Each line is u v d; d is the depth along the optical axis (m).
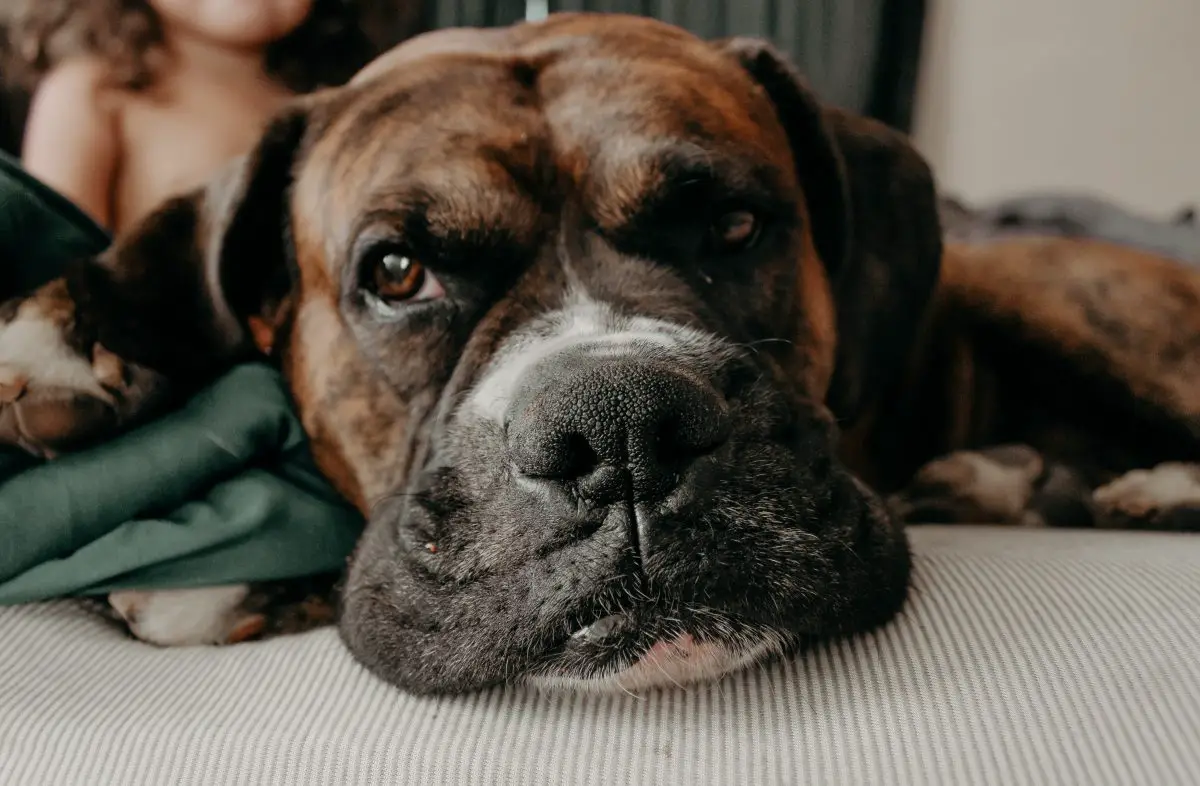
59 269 0.37
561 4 1.03
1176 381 0.43
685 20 1.05
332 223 0.36
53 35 0.66
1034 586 0.30
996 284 0.46
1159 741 0.24
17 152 0.70
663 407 0.27
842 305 0.41
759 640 0.28
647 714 0.27
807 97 0.40
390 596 0.30
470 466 0.30
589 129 0.35
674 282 0.34
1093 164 1.12
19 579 0.32
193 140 0.64
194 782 0.25
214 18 0.62
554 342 0.32
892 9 1.08
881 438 0.46
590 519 0.27
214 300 0.38
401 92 0.36
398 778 0.25
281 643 0.32
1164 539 0.36
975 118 1.12
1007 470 0.43
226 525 0.33
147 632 0.32
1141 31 1.10
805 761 0.25
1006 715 0.25
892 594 0.30
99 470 0.32
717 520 0.27
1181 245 0.56
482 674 0.28
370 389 0.36
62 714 0.27
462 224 0.34
